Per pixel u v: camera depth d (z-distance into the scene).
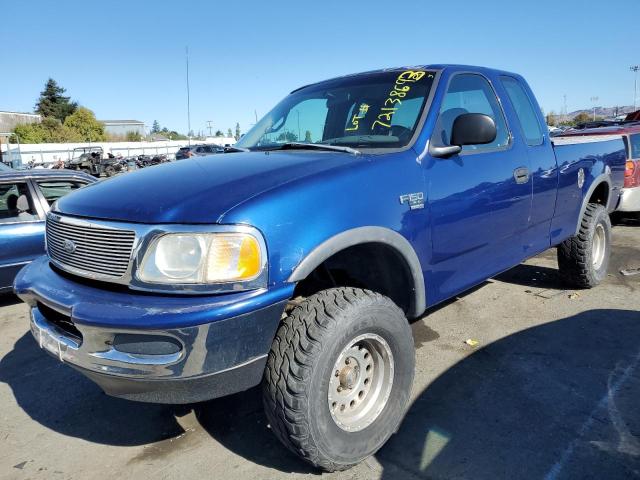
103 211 2.43
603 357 3.74
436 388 3.40
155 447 2.94
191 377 2.15
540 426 2.93
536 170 3.96
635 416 2.98
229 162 2.90
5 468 2.80
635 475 2.49
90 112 87.38
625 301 4.87
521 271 5.98
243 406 3.32
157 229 2.21
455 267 3.25
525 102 4.25
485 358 3.81
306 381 2.31
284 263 2.28
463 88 3.56
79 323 2.24
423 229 2.91
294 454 2.67
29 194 5.78
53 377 3.91
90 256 2.42
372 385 2.72
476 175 3.31
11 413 3.40
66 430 3.17
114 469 2.75
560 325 4.35
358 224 2.54
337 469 2.55
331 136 3.44
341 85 3.81
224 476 2.63
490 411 3.11
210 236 2.18
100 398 3.56
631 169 7.66
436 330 4.37
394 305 2.69
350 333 2.43
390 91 3.46
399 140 3.10
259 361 2.30
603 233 5.24
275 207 2.30
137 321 2.10
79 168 30.98
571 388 3.33
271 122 3.96
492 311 4.76
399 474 2.58
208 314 2.10
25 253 5.66
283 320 2.46
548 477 2.51
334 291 2.54
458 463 2.65
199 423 3.16
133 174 2.98
